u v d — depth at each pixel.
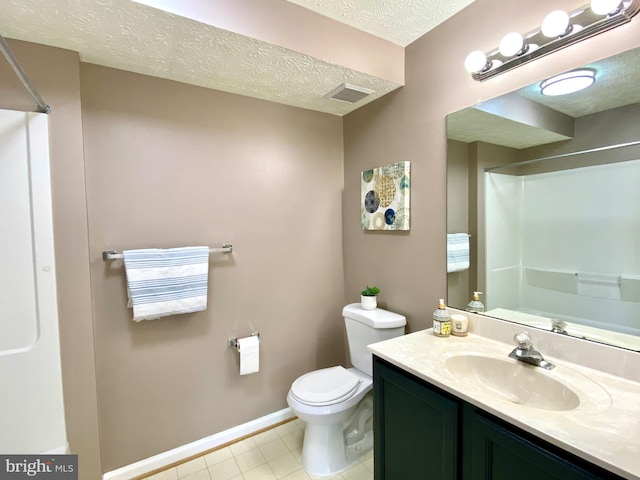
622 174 1.13
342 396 1.73
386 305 2.11
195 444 1.92
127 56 1.52
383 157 2.09
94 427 1.56
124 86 1.67
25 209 1.34
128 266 1.59
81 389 1.52
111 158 1.64
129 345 1.72
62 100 1.44
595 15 1.12
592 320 1.23
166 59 1.56
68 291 1.48
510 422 0.93
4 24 1.25
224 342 2.00
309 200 2.31
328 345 2.44
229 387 2.03
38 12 1.18
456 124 1.64
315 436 1.80
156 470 1.80
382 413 1.43
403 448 1.33
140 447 1.77
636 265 1.11
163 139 1.77
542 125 1.33
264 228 2.12
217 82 1.83
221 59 1.57
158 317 1.71
